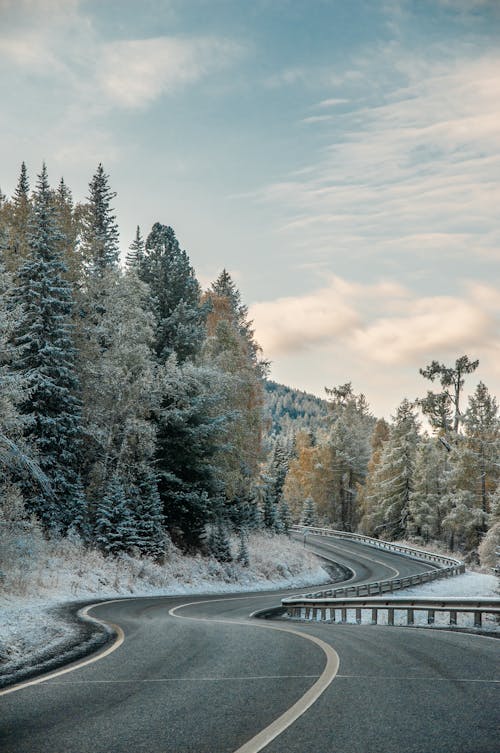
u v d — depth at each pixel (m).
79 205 45.59
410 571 57.66
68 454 33.09
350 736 5.08
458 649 10.55
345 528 99.00
